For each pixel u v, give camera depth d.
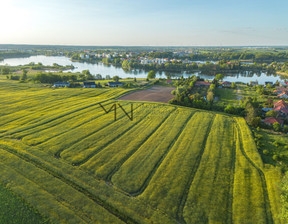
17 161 39.88
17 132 53.66
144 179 36.16
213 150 46.16
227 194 33.03
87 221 27.30
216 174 37.88
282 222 27.70
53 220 27.19
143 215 28.66
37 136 51.47
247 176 37.47
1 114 67.56
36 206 29.27
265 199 32.12
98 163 40.53
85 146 46.97
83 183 34.53
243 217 28.59
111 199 31.30
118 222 27.48
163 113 70.50
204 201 31.38
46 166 38.78
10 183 33.56
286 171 37.84
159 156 43.44
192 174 37.81
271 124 62.69
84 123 61.00
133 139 51.06
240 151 46.00
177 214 29.09
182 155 43.84
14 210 28.62
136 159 42.25
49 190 32.53
